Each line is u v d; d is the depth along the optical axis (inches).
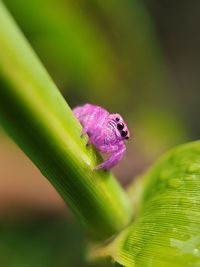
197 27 8.4
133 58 4.7
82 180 2.1
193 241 2.1
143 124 5.6
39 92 1.8
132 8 4.4
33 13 3.9
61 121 1.9
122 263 2.1
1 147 5.6
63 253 4.3
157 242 2.1
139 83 5.2
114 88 5.0
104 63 4.5
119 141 2.2
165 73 6.3
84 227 2.3
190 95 8.0
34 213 5.1
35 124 1.8
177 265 2.0
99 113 2.2
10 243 4.3
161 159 2.6
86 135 2.0
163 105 5.6
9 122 1.8
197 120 7.6
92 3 4.0
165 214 2.2
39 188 5.4
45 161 1.9
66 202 2.2
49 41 4.1
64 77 4.5
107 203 2.2
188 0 8.6
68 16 4.0
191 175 2.3
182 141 5.4
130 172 6.2
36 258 4.2
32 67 1.8
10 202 5.2
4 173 5.4
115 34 4.4
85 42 4.2
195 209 2.1
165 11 8.6
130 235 2.2
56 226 4.6
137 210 2.4
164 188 2.3
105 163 2.1
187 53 8.3
